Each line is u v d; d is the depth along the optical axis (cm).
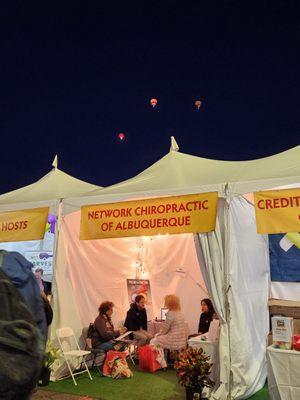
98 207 585
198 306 781
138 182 609
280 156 570
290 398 440
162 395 517
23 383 115
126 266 814
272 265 721
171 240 817
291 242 714
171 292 805
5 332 119
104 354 651
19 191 765
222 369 479
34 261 903
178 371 481
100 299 744
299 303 651
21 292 140
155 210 539
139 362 646
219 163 638
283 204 465
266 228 468
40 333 129
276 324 473
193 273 793
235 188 500
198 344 518
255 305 575
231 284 497
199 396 466
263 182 485
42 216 634
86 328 664
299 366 440
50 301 624
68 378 594
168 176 602
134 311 738
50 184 766
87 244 737
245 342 500
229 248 503
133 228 550
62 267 631
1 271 133
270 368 457
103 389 541
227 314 491
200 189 519
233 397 471
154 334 744
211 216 503
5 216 666
